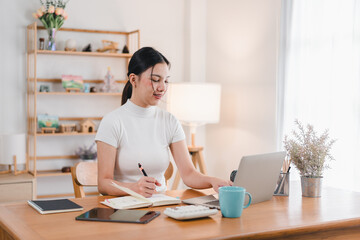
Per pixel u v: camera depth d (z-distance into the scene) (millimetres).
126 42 4441
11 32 3996
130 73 2143
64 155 4223
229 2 4402
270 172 1845
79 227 1415
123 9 4434
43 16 3881
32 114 4016
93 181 2264
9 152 3803
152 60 2066
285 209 1719
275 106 3846
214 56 4609
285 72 3562
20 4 4016
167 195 1988
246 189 1747
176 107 4086
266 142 3945
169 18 4656
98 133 2072
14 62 4020
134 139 2119
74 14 4219
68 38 4191
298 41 3486
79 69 4266
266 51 3949
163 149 2195
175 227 1423
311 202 1861
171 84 4156
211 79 4660
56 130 4137
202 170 4160
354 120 3039
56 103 4176
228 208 1557
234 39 4348
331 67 3219
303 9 3461
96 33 4312
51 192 4172
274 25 3859
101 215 1546
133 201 1735
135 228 1406
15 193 3596
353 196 2006
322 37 3303
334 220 1552
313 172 1981
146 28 4547
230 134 4410
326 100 3268
